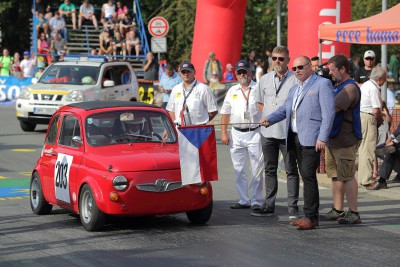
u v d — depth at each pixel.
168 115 16.30
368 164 19.55
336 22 31.53
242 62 16.56
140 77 48.25
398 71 41.25
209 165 14.73
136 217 16.17
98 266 12.01
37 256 12.70
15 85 46.12
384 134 21.44
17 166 24.09
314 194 14.66
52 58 48.81
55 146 16.34
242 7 41.28
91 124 15.66
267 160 15.97
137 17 53.66
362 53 49.28
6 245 13.55
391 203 17.75
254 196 16.36
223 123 16.52
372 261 12.20
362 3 46.06
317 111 14.44
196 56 41.75
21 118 32.19
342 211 15.60
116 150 15.19
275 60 15.62
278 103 15.62
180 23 51.88
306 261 12.20
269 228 14.88
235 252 12.84
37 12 51.31
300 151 14.73
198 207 14.79
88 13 52.28
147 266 11.96
